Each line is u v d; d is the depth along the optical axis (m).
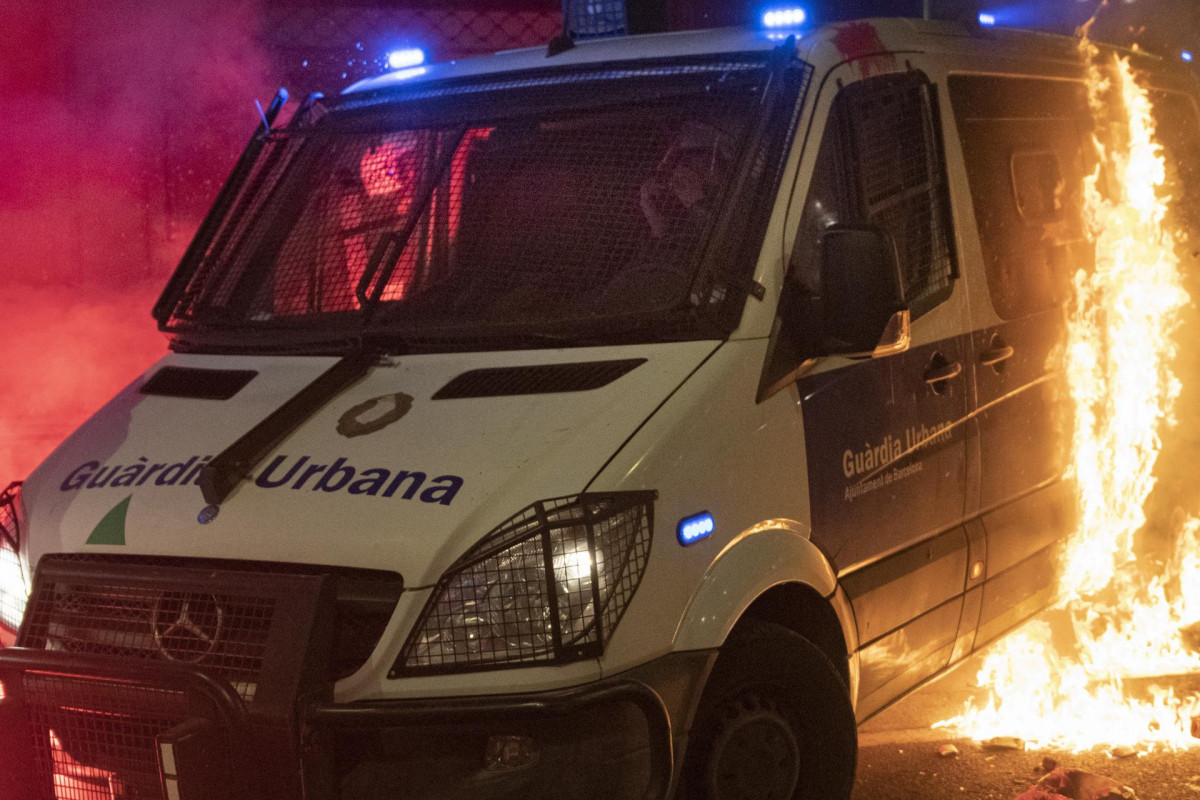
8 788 3.37
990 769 4.64
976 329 4.54
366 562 3.16
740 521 3.51
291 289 4.30
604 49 4.46
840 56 4.17
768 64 4.00
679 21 6.19
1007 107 4.93
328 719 3.04
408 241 4.10
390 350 3.87
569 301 3.79
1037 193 4.99
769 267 3.69
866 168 4.12
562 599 3.13
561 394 3.47
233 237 4.56
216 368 4.10
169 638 3.28
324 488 3.35
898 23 4.59
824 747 3.78
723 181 3.79
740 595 3.45
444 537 3.13
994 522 4.64
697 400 3.45
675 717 3.31
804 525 3.73
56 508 3.68
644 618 3.24
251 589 3.18
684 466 3.37
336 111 4.70
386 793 3.07
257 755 3.09
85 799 3.34
